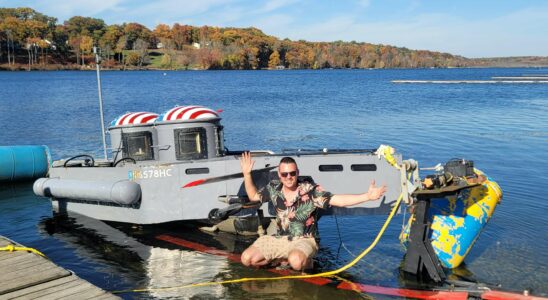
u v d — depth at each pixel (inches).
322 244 340.2
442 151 718.5
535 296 235.9
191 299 248.7
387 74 6476.4
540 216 386.3
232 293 254.5
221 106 1610.5
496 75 5649.6
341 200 258.2
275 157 333.1
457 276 280.4
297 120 1186.6
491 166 595.5
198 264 298.4
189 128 366.9
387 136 890.1
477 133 904.9
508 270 287.0
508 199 437.7
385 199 326.3
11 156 551.2
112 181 361.4
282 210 269.6
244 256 272.5
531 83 3058.6
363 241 345.1
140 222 351.3
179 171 342.3
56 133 952.3
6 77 4357.8
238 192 337.7
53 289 228.7
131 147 380.2
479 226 294.5
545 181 507.5
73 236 356.5
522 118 1157.1
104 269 293.9
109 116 1262.3
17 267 254.1
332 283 266.8
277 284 265.3
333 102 1758.1
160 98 2006.6
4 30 7347.4
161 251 323.0
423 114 1293.1
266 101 1830.7
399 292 255.9
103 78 4274.1
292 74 6097.4
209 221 355.9
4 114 1307.8
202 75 5374.0
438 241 286.7
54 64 7308.1
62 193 388.2
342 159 328.8
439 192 259.6
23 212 429.7
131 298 251.0
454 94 2124.8
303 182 267.3
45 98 1925.4
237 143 841.5
